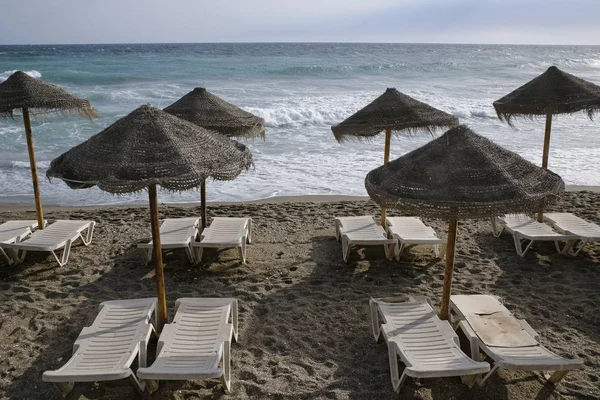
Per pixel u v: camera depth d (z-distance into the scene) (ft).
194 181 11.07
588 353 14.11
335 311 16.43
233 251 21.27
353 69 115.96
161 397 12.18
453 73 120.47
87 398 12.16
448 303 13.96
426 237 19.89
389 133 20.76
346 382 12.78
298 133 49.44
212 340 12.80
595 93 20.49
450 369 11.27
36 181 21.09
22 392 12.46
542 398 12.17
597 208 27.22
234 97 70.69
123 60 138.92
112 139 12.05
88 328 13.30
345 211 27.02
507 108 21.61
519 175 11.62
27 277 18.72
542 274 19.15
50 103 19.03
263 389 12.52
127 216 26.35
